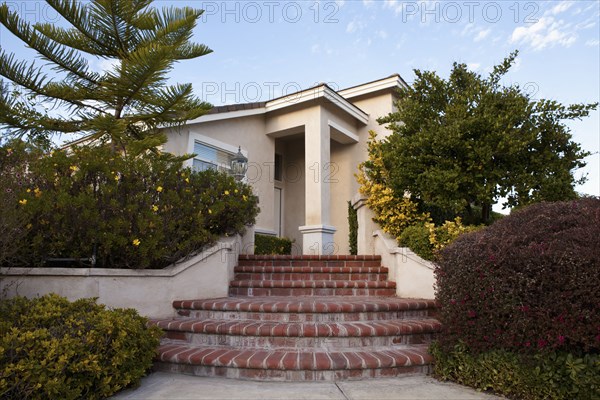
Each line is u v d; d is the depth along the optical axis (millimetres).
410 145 7359
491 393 3709
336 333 4512
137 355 3920
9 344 3260
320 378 4051
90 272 5137
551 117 7176
